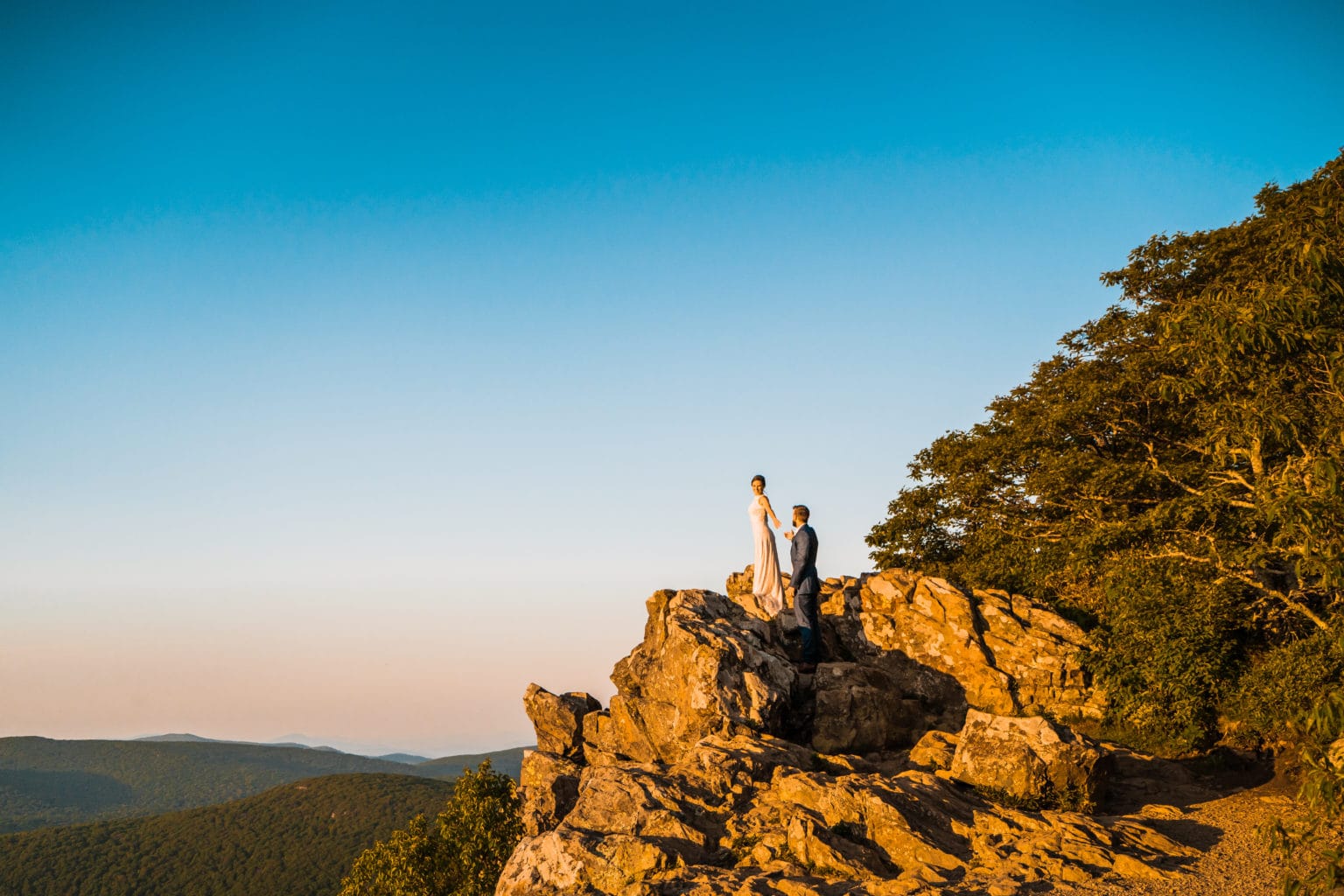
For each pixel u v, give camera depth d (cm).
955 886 1347
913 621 2634
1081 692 2453
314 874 15888
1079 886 1327
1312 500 1341
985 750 1836
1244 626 2219
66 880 16388
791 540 2631
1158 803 1841
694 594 2578
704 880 1433
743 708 2136
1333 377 1504
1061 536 2973
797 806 1647
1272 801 1778
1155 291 3472
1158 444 3250
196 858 17025
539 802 2041
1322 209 1561
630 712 2300
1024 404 3666
